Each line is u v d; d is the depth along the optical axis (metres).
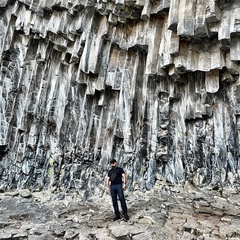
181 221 6.50
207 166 8.97
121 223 6.55
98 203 8.74
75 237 6.16
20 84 11.23
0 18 11.47
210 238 5.53
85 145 10.43
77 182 9.97
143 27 9.40
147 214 6.99
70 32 10.25
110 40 10.08
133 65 10.10
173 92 9.47
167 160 9.45
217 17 7.18
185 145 9.38
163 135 9.54
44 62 11.35
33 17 10.88
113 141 10.02
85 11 10.00
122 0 8.62
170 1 8.05
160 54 8.63
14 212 7.85
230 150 8.73
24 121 10.85
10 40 11.35
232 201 7.68
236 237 5.52
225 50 7.95
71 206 8.45
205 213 6.91
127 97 9.96
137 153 9.62
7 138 10.77
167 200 8.15
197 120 9.37
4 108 11.01
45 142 10.70
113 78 10.13
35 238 6.12
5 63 11.34
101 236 5.93
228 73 8.29
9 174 10.46
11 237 6.16
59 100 11.05
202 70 8.12
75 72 10.95
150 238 5.63
